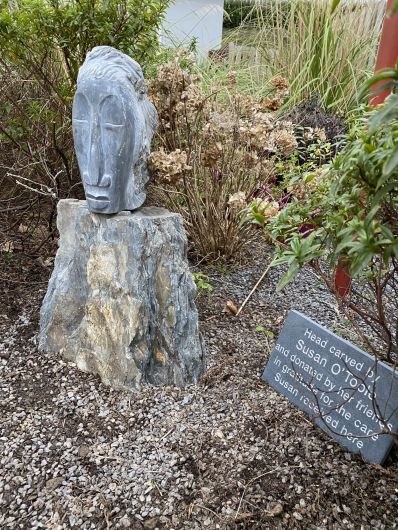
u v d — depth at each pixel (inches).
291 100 147.0
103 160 61.7
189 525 51.2
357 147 39.3
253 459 58.6
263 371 73.7
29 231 111.5
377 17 157.2
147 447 59.9
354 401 59.5
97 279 66.7
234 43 178.2
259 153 92.4
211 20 213.6
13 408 64.9
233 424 63.6
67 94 100.6
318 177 65.4
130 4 91.8
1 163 106.7
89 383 69.5
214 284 100.5
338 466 57.7
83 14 88.9
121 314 65.7
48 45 95.3
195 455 59.0
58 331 73.5
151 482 55.5
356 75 155.3
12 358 74.0
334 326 84.4
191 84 85.9
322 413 62.8
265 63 170.4
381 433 52.9
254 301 95.9
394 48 72.3
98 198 63.4
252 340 82.7
